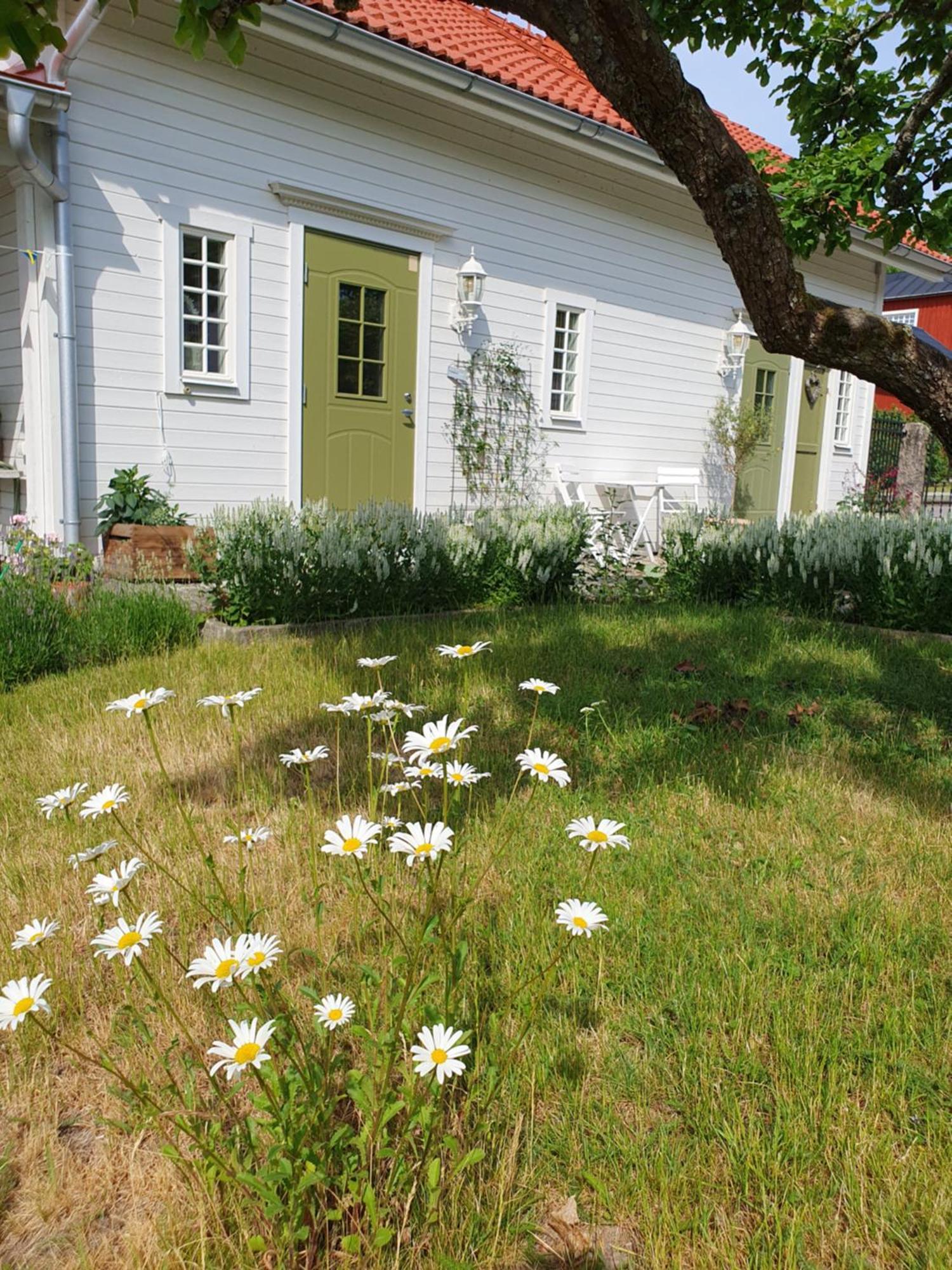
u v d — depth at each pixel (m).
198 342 8.19
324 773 3.67
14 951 2.37
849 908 2.77
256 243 8.30
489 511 8.72
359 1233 1.59
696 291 12.90
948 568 6.89
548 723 4.35
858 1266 1.59
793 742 4.27
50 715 4.40
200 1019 2.19
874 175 4.83
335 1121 1.86
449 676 5.00
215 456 8.27
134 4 2.70
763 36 4.98
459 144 9.68
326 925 2.53
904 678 5.42
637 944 2.51
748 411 13.81
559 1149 1.86
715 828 3.36
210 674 5.02
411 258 9.52
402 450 9.78
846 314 3.49
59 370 7.14
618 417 12.17
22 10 2.69
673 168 3.38
